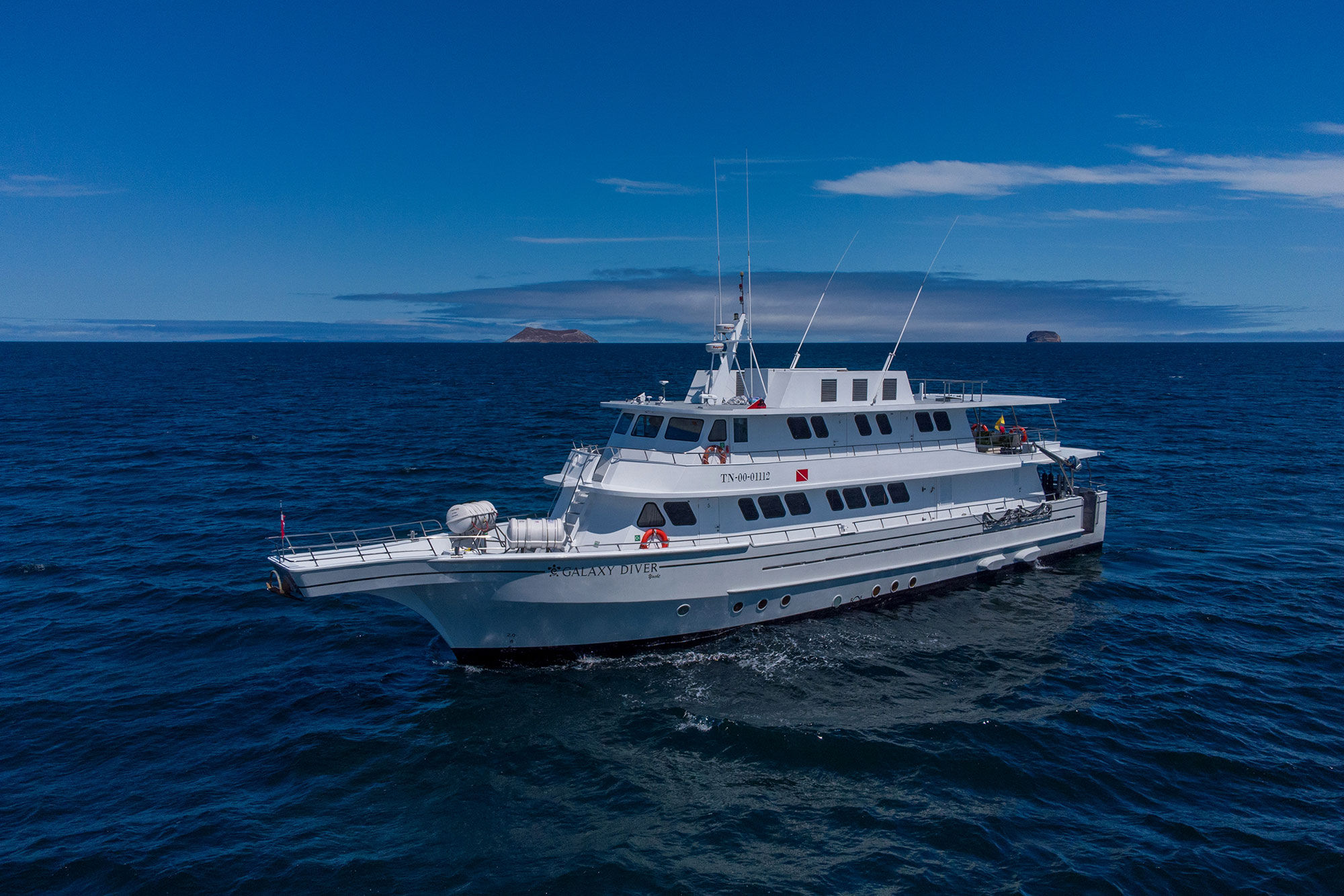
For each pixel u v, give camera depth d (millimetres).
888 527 21516
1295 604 22094
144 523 30453
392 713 16266
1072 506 25609
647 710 16375
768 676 17844
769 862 11750
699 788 13727
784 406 20641
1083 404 72250
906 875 11406
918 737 15242
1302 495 34812
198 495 35000
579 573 17484
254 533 29203
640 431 21047
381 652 19234
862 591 21484
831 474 20906
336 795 13445
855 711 16328
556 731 15555
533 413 66312
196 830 12430
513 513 31531
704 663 18531
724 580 18922
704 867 11656
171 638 19875
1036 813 12867
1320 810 12859
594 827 12664
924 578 22609
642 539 18531
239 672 18094
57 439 51031
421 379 111125
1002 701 16703
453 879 11438
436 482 37594
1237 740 15055
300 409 70062
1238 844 12008
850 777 13992
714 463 19344
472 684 17562
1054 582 23953
